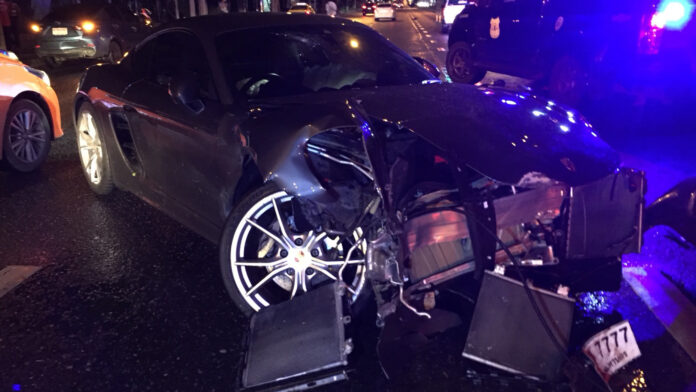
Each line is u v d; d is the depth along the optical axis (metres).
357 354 2.63
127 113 4.11
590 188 2.80
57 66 15.26
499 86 3.79
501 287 2.56
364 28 4.43
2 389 2.66
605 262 2.97
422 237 2.66
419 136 2.81
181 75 3.37
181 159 3.57
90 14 14.90
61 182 5.64
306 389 2.55
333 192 2.73
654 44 6.89
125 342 3.01
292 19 4.21
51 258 3.99
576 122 3.31
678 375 2.62
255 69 3.67
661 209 3.34
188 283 3.61
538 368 2.51
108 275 3.73
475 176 2.88
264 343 2.74
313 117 2.79
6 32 17.36
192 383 2.68
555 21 8.38
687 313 3.11
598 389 2.41
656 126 7.23
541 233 2.85
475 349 2.54
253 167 3.10
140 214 4.73
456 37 11.30
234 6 30.28
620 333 2.59
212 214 3.43
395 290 2.66
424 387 2.59
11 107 5.67
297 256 2.92
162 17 20.36
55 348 2.97
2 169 5.77
